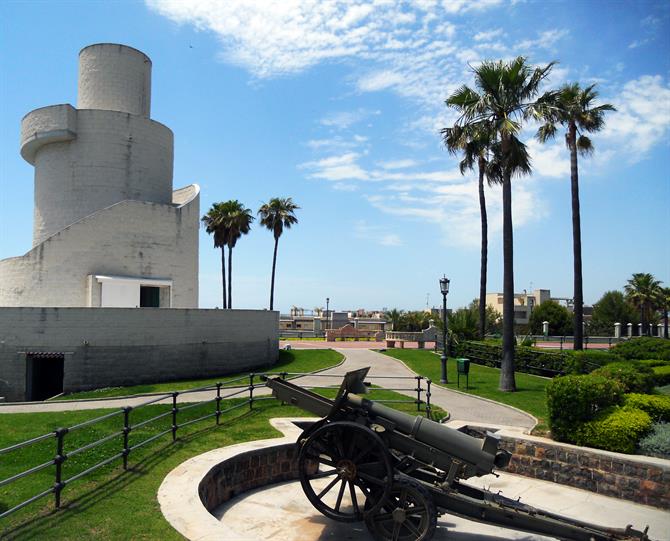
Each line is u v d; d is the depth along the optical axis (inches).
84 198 1019.3
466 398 672.4
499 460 289.6
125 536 231.5
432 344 1712.6
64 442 382.0
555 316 2316.7
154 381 790.5
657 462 366.0
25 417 472.4
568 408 416.8
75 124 1026.1
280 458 402.9
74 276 940.0
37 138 1022.4
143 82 1119.6
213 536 235.0
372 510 284.7
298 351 1230.9
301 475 304.5
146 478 309.9
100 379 752.3
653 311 2394.2
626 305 2475.4
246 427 451.5
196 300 1077.8
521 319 3403.1
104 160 1025.5
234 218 1886.1
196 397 631.2
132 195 1048.2
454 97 773.3
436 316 1888.5
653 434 396.2
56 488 253.6
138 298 965.2
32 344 744.3
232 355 887.1
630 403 432.8
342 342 1823.3
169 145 1128.2
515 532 324.2
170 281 1013.2
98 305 932.0
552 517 277.7
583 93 1059.3
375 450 293.6
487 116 754.8
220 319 871.7
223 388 714.8
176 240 1037.2
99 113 1027.9
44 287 938.7
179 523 248.1
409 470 303.4
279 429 448.8
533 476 423.5
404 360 1123.9
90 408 548.7
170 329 810.2
